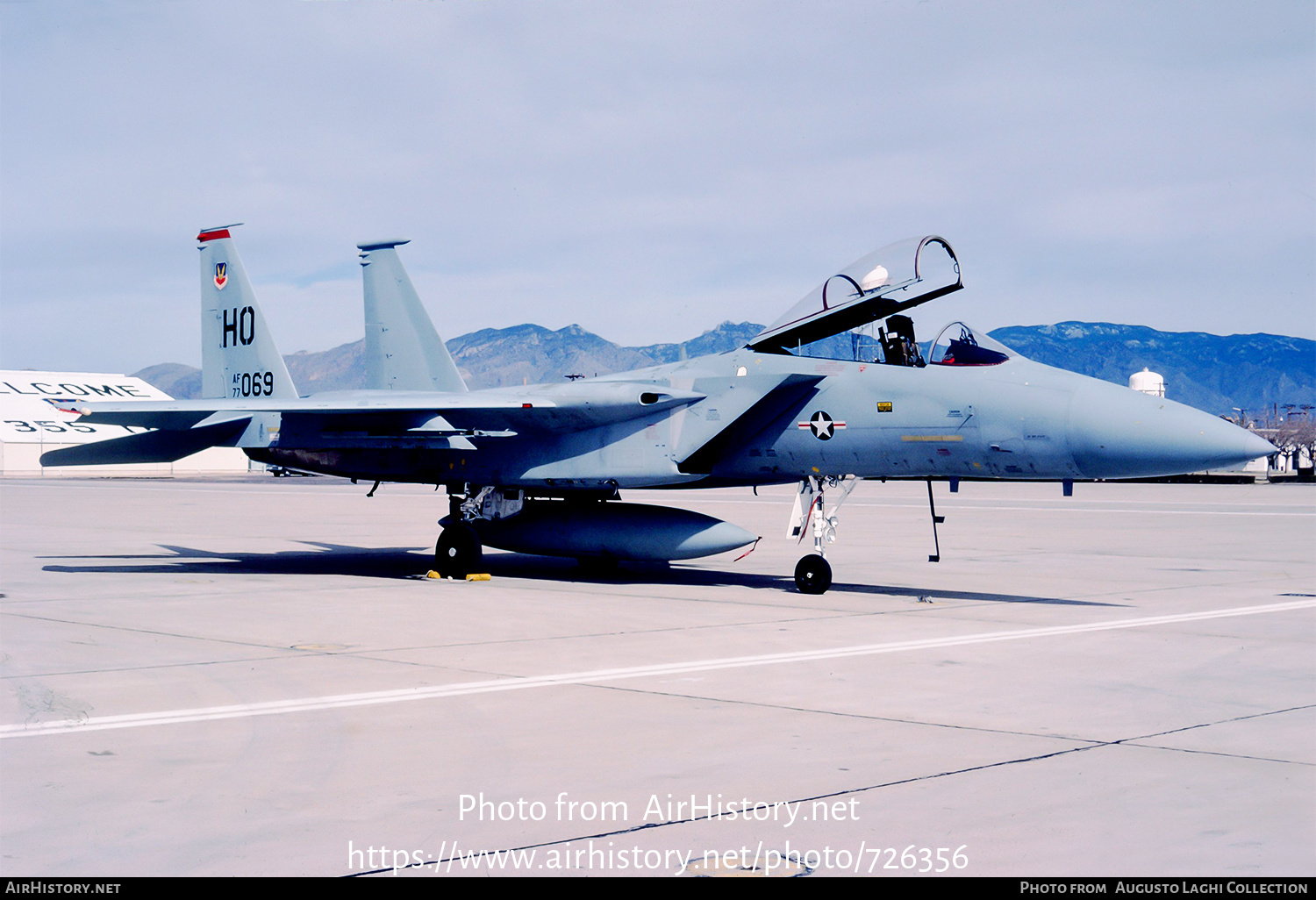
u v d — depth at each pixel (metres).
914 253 11.59
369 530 23.47
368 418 14.02
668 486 13.38
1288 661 7.96
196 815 4.43
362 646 8.56
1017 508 32.34
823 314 12.12
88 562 16.19
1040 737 5.68
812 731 5.80
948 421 11.15
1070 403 10.41
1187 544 19.41
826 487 12.60
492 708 6.34
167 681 7.14
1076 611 10.80
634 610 10.78
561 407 12.95
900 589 12.79
